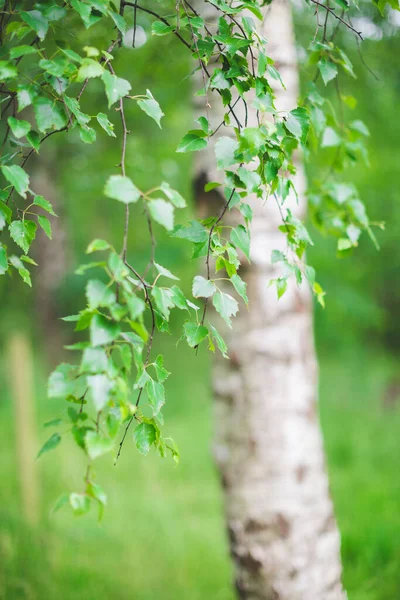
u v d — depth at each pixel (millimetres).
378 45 3191
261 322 1910
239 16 1698
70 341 7602
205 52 1141
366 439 5246
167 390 7031
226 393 1958
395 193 5711
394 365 8281
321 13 2537
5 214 1106
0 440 4594
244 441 1930
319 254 7184
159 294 897
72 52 939
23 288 7574
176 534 3322
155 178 5418
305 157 1667
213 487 4246
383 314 8422
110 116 3037
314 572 1900
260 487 1916
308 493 1927
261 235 1889
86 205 7324
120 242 7406
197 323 1062
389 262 7797
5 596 2555
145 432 985
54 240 7398
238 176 1118
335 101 3414
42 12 990
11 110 2133
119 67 2805
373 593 2654
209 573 3014
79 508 880
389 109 4152
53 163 4926
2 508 3178
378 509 3529
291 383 1932
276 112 1123
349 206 1960
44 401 5859
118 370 853
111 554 3055
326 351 8344
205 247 1095
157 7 2209
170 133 5410
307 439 1954
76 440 896
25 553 2801
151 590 2807
